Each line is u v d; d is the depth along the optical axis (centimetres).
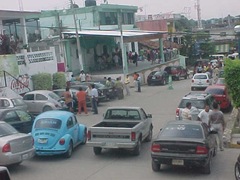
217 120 1681
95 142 1642
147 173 1444
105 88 3488
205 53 8319
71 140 1712
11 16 4112
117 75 4675
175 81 5447
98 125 1764
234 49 8706
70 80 3978
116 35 4703
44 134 1650
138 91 4172
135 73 4325
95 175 1439
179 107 2194
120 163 1591
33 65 3609
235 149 1750
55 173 1473
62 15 5666
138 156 1686
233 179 1352
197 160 1358
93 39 5162
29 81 3497
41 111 2731
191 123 1478
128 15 6238
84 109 2838
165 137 1419
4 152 1398
